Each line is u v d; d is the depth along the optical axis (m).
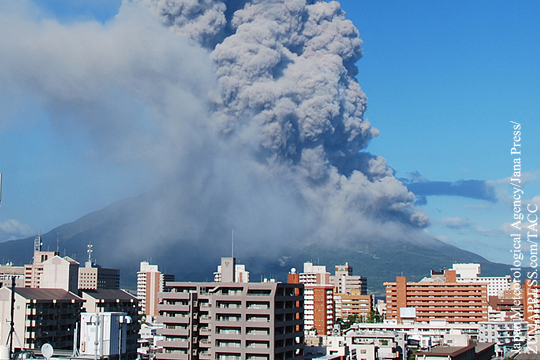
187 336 154.38
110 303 191.62
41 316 166.00
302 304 166.62
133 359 187.00
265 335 148.62
